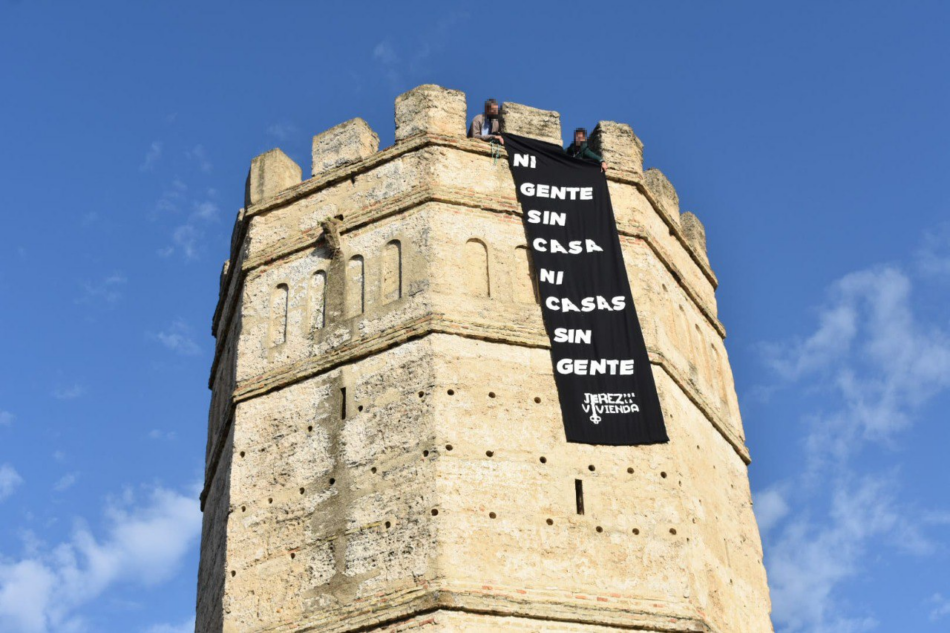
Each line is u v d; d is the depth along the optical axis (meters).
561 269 34.69
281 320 35.47
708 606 31.89
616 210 36.56
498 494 31.06
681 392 35.16
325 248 35.84
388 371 32.94
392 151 36.22
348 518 31.38
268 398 34.34
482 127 37.16
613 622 30.11
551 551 30.70
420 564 29.88
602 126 38.00
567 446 32.31
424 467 31.11
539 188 35.81
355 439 32.41
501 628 29.27
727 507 35.28
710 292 40.28
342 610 30.20
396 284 34.22
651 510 32.06
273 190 37.62
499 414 32.25
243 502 33.06
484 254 34.66
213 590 33.75
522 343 33.41
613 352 33.88
